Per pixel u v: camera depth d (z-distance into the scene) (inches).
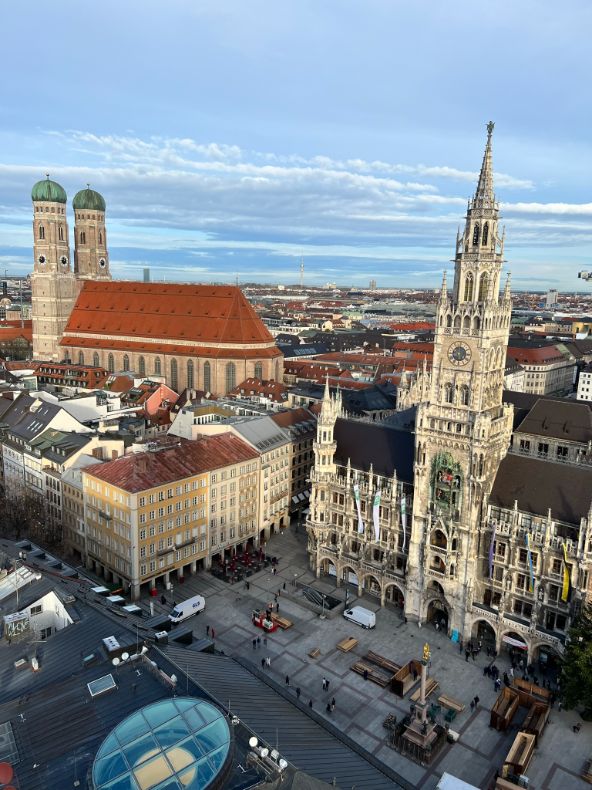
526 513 4175.7
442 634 4475.9
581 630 3580.2
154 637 2714.1
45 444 5816.9
